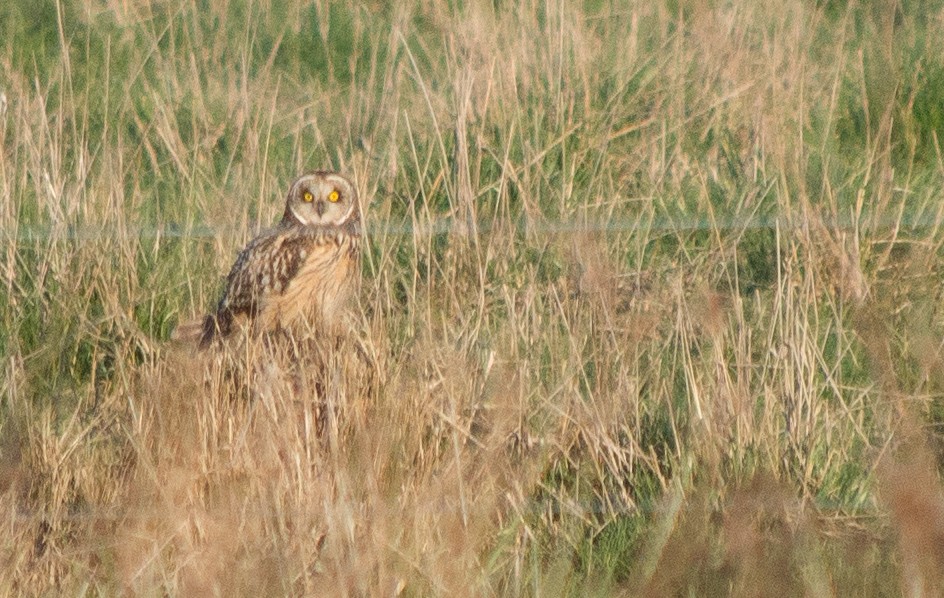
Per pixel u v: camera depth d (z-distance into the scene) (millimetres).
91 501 9195
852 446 9711
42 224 12398
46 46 19062
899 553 7926
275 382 9547
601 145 13875
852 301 10312
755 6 16312
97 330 11102
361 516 8352
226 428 9391
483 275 10938
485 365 9992
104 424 9969
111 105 16344
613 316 10141
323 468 8734
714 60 15664
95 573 8625
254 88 16594
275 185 13961
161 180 14227
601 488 9422
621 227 11672
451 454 8992
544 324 10547
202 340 11000
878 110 14570
